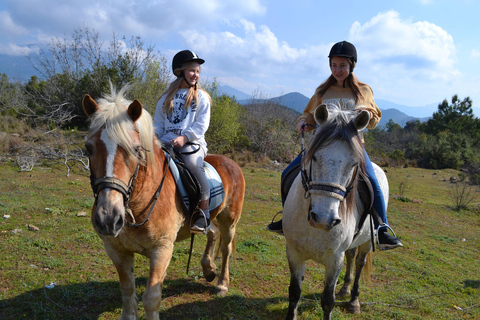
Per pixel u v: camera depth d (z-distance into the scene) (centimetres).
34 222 543
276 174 1493
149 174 231
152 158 230
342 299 391
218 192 317
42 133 1285
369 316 358
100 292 340
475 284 486
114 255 249
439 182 1891
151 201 233
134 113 218
